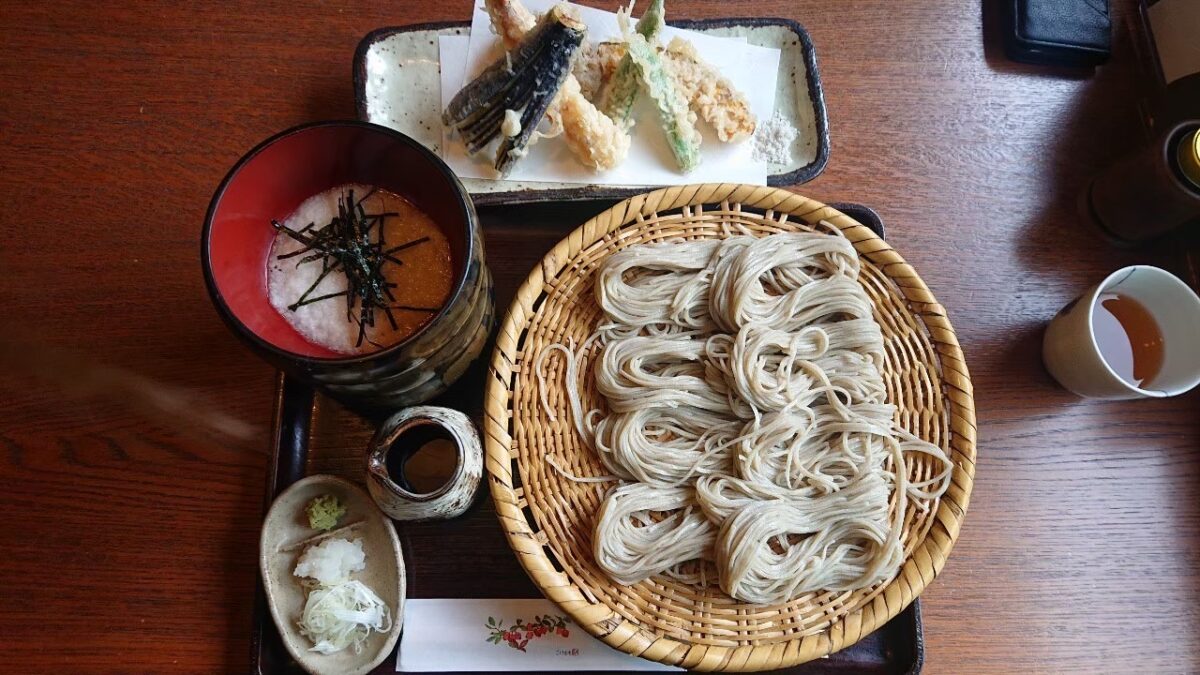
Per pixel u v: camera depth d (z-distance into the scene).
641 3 0.55
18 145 0.50
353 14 0.53
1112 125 0.54
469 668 0.43
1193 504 0.49
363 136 0.38
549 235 0.51
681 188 0.46
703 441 0.44
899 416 0.45
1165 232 0.50
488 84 0.47
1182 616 0.47
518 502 0.41
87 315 0.48
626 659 0.43
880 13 0.55
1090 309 0.46
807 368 0.45
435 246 0.42
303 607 0.42
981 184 0.53
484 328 0.44
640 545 0.41
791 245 0.45
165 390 0.47
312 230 0.42
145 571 0.45
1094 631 0.47
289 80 0.52
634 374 0.44
